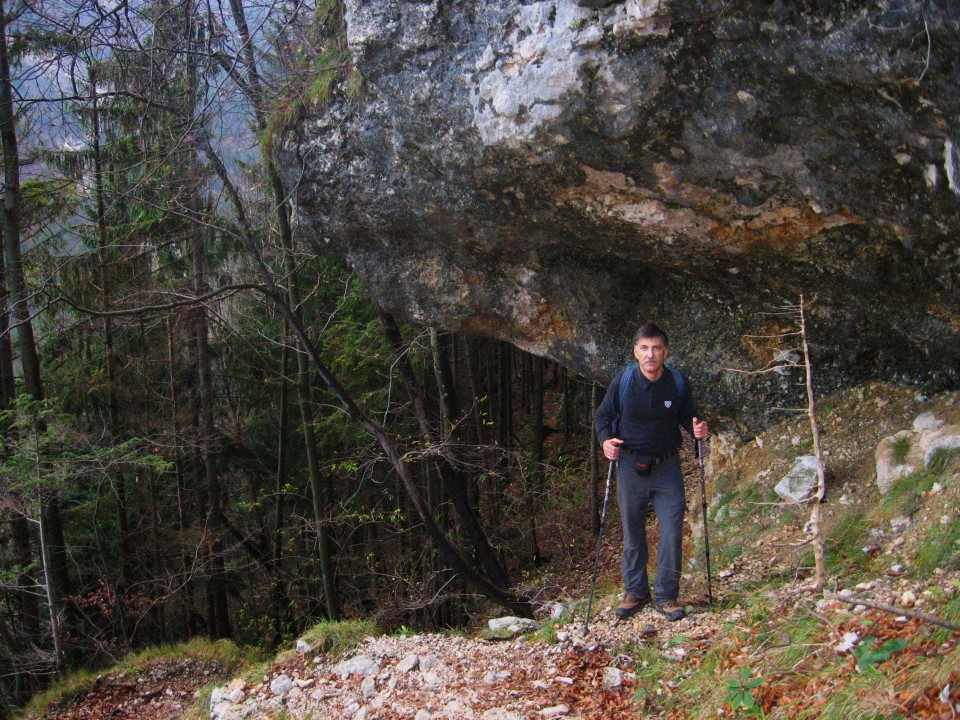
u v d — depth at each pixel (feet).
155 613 38.88
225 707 14.49
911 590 10.98
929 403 16.28
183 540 35.65
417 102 17.76
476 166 17.81
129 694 20.20
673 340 19.79
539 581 32.17
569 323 20.97
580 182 16.57
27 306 25.82
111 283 34.37
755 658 10.92
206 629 43.39
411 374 27.89
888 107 12.01
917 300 15.14
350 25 17.98
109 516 38.06
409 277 22.24
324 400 36.63
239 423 41.24
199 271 31.55
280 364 39.22
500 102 16.05
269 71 23.45
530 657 13.48
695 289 19.21
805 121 13.04
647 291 20.04
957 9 10.30
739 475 18.83
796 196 14.46
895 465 14.89
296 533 40.09
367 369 33.71
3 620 30.07
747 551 15.98
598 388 35.65
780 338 18.29
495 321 21.84
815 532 12.27
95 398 37.27
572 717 11.17
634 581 14.07
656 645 12.73
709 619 13.25
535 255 20.26
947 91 11.05
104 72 25.59
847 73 11.85
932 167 12.34
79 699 20.17
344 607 37.42
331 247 23.21
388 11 17.44
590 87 14.53
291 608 38.96
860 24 11.30
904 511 13.74
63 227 33.63
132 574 37.40
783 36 12.15
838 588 12.33
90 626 36.73
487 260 20.88
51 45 24.56
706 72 13.29
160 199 26.13
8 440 26.18
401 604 31.40
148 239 34.24
